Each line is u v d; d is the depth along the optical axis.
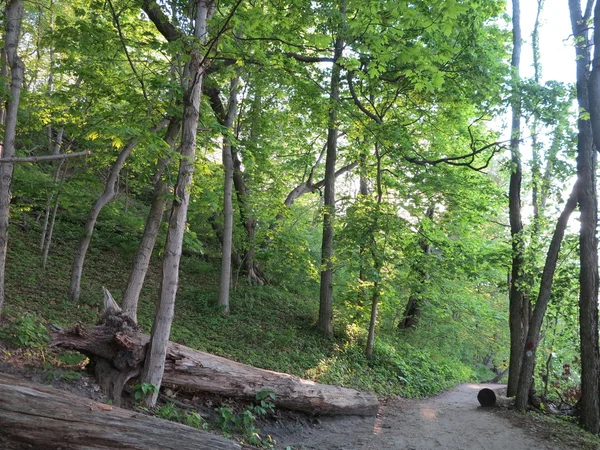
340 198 14.81
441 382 15.88
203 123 10.05
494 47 13.77
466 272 14.91
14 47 7.46
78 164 14.21
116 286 13.88
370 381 12.84
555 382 13.04
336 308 17.52
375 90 13.92
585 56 10.62
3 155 7.26
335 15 9.63
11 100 7.30
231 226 15.31
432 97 13.45
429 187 14.70
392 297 17.39
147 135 6.39
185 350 7.35
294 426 7.91
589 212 10.16
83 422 4.19
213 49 7.83
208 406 7.32
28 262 13.10
